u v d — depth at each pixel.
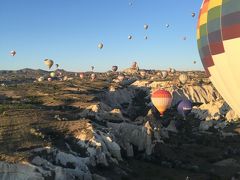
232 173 60.38
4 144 49.94
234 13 29.06
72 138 57.34
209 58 32.16
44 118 62.78
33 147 50.41
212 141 80.81
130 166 59.28
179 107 87.44
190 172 59.62
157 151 67.94
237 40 29.08
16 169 43.97
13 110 66.38
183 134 87.25
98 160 54.34
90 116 75.31
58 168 45.72
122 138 66.56
